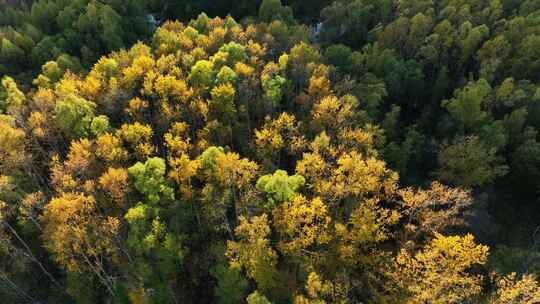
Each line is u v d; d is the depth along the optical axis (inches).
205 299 2539.4
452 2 4421.8
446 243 2036.2
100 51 4475.9
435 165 3255.4
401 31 4042.8
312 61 3526.1
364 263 2338.8
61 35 4490.7
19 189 2637.8
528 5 4195.4
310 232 2209.6
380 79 3543.3
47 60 4217.5
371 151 2768.2
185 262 2564.0
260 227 2250.2
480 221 3065.9
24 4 5123.0
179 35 3919.8
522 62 3651.6
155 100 3329.2
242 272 2464.3
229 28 4097.0
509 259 2479.1
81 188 2615.7
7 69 4136.3
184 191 2532.0
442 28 3941.9
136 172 2409.0
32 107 3166.8
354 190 2421.3
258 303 1989.4
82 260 2496.3
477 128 3238.2
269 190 2348.7
